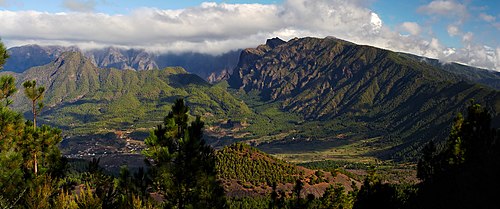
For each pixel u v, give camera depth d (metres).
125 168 30.09
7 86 27.58
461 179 21.83
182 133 29.69
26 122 31.91
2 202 24.14
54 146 32.19
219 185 30.47
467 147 30.00
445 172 27.62
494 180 20.00
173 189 28.31
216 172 30.22
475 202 20.08
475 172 21.12
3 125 26.86
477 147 29.66
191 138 28.41
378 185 36.91
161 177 28.36
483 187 20.19
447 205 22.20
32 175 28.14
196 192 28.58
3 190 25.11
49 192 26.38
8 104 27.98
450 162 30.30
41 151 30.97
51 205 26.12
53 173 31.42
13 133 27.62
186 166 28.39
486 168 20.78
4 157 25.53
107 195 29.50
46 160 31.62
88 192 26.92
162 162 28.17
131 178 29.80
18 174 25.88
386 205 35.78
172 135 29.09
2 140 26.77
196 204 28.31
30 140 29.55
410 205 27.78
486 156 22.62
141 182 29.34
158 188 29.27
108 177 30.84
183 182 28.41
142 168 29.70
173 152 29.09
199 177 28.31
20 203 25.67
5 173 25.34
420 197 27.00
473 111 31.25
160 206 29.25
